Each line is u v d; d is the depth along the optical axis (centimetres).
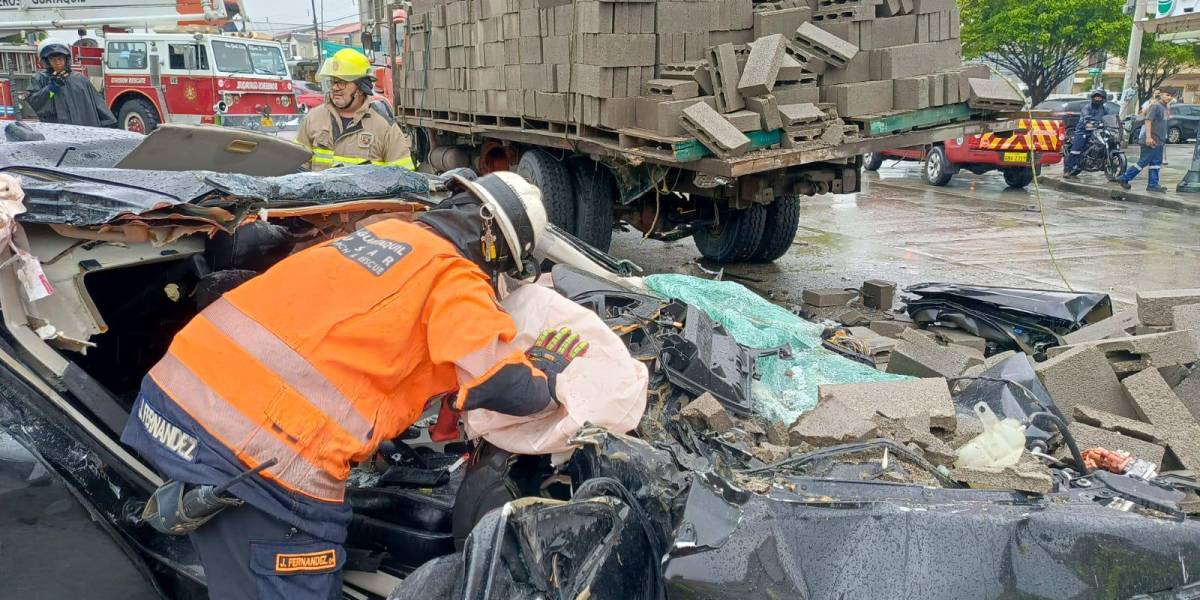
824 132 614
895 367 404
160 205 248
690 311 340
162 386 207
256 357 201
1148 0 1948
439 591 193
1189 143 2727
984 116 692
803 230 1078
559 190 747
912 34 671
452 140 978
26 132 380
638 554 212
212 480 196
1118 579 199
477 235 219
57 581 253
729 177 575
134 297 326
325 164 573
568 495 255
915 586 194
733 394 312
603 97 621
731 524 201
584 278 363
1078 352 364
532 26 705
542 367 237
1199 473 302
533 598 191
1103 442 306
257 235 317
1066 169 1609
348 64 564
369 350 202
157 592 257
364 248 209
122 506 253
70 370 248
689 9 629
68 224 244
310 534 205
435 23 916
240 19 1756
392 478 275
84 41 1728
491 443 246
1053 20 2770
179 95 1650
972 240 1005
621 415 239
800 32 640
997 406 310
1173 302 448
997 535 200
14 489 255
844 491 232
